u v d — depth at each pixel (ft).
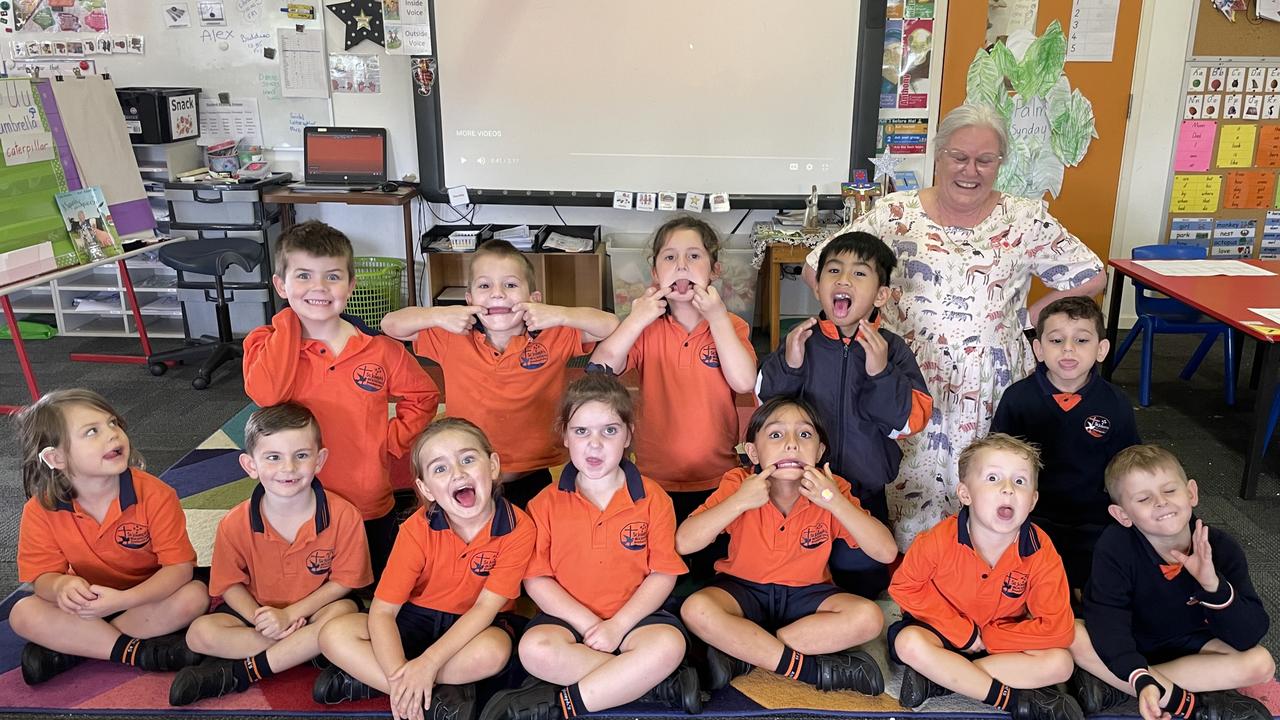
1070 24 14.55
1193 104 15.06
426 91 14.61
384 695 6.50
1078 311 7.31
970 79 14.70
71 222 10.98
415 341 8.16
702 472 7.84
